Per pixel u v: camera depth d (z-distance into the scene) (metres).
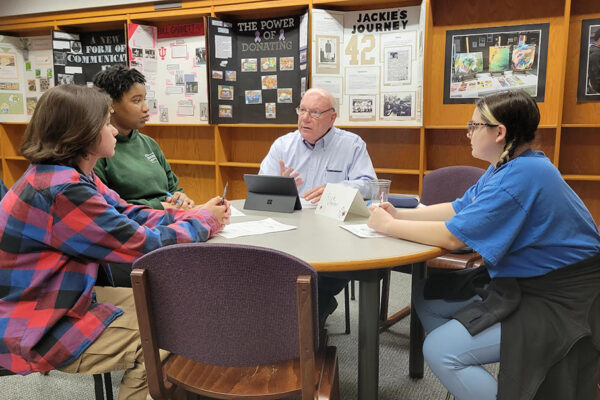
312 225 1.69
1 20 4.82
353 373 2.08
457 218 1.35
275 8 3.98
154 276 0.96
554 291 1.28
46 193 1.17
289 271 0.89
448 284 1.67
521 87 3.49
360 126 3.82
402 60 3.66
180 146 4.77
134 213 1.64
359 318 1.42
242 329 0.96
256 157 4.48
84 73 4.66
